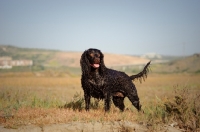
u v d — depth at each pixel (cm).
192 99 1113
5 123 905
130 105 1319
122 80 1113
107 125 896
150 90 3092
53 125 882
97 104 1242
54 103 1298
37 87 3591
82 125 885
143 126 911
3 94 1708
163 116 1023
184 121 965
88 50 1019
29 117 1000
